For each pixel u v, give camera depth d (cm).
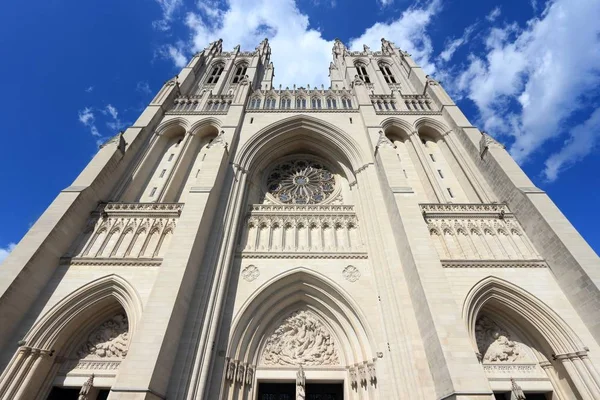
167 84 4184
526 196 2291
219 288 2072
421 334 1777
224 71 5053
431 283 1788
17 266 1841
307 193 3259
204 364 1736
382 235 2338
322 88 4209
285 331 2205
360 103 3622
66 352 1881
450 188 2972
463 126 3228
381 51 5803
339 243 2566
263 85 4766
